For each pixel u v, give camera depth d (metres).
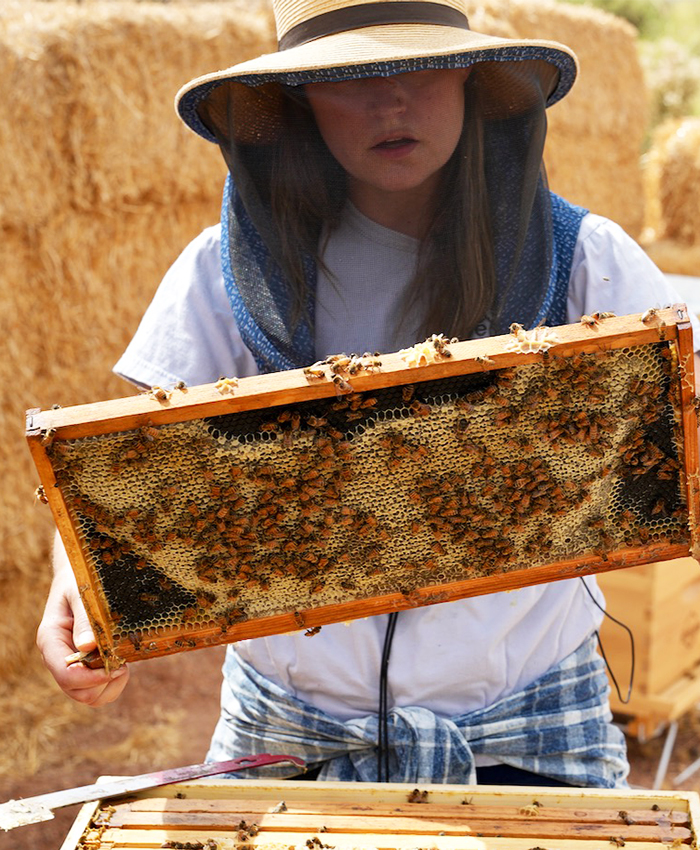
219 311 1.87
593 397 1.42
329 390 1.32
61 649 1.63
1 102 4.05
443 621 1.82
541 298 1.69
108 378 4.80
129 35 4.46
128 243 4.76
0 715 4.34
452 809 1.56
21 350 4.43
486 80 1.62
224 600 1.54
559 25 7.45
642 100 8.63
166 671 4.85
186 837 1.50
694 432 1.43
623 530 1.57
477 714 1.83
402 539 1.52
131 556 1.48
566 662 1.89
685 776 3.97
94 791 1.60
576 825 1.50
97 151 4.40
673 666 3.84
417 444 1.43
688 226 9.02
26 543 4.59
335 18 1.64
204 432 1.36
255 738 1.90
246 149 1.68
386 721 1.82
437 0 1.66
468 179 1.64
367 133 1.61
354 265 1.73
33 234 4.33
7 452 4.46
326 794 1.62
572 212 1.82
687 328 1.34
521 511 1.50
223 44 4.83
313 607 1.55
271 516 1.46
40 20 4.24
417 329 1.72
